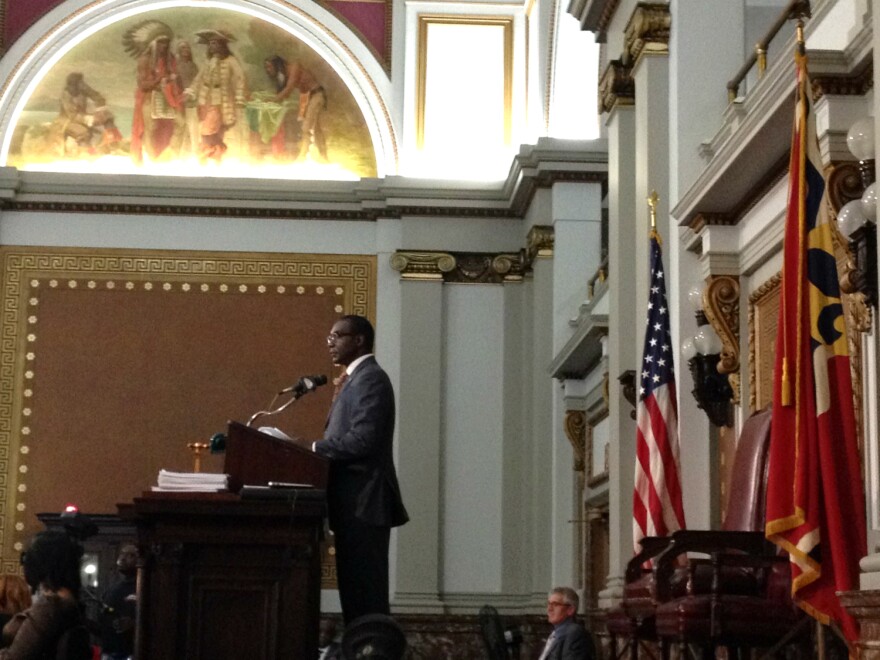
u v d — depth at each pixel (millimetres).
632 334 9766
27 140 17422
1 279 17156
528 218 16859
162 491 4902
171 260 17344
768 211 8109
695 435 8875
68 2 17484
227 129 17672
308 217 17500
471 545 16719
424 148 17625
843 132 6668
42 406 16984
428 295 17125
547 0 16922
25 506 16750
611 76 10008
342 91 17797
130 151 17516
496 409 17047
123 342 17172
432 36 17844
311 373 17250
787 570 5977
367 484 5328
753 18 13234
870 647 4648
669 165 9133
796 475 5477
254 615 4863
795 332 5664
